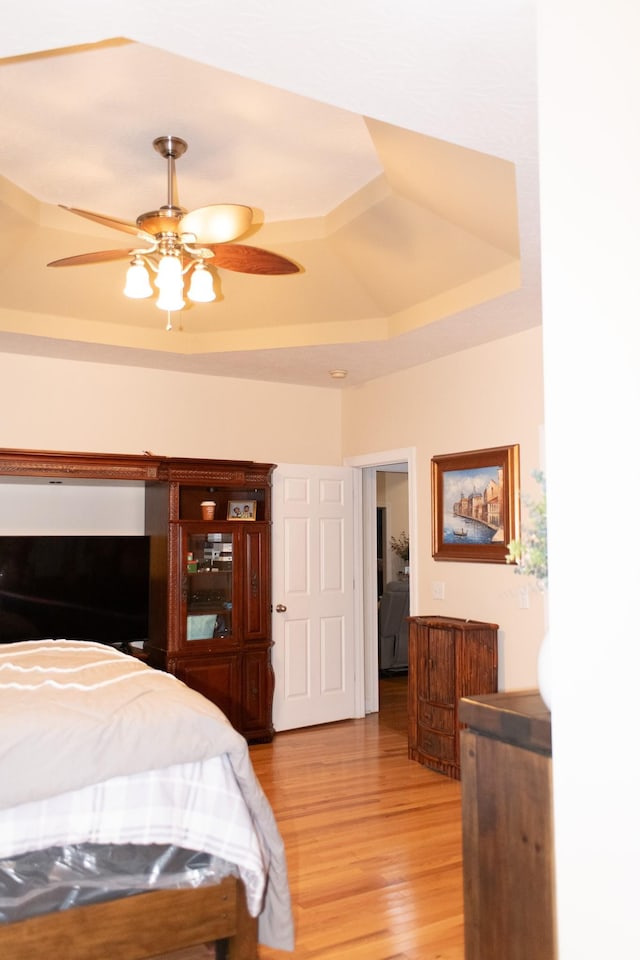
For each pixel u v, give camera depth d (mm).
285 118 3064
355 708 5977
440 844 3467
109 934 2229
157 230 2930
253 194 3787
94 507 5340
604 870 1224
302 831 3625
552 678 1350
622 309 1225
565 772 1311
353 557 6035
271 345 4914
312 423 6176
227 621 5289
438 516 5062
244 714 5230
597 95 1291
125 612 5242
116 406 5379
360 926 2725
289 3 1584
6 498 5047
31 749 2166
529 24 1646
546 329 1383
